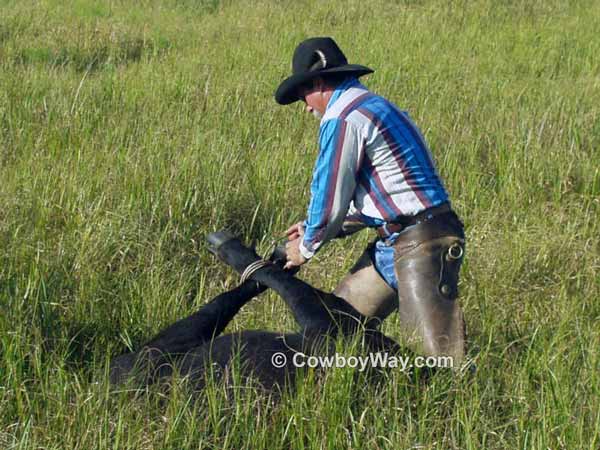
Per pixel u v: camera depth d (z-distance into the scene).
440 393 7.69
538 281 10.88
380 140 7.95
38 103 16.42
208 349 7.79
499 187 13.69
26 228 11.16
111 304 9.78
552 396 7.78
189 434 7.22
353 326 7.83
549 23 25.78
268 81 18.67
